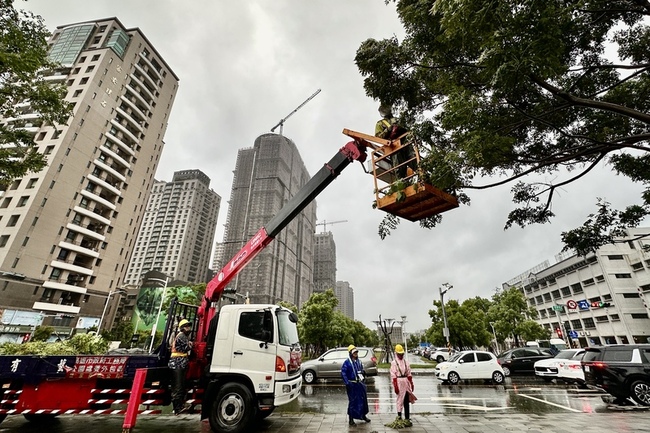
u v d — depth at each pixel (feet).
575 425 23.39
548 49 10.90
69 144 147.33
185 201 400.88
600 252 151.33
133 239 177.58
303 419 26.18
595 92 18.57
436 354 117.19
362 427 23.47
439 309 128.98
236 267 27.58
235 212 346.33
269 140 378.53
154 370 23.12
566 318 175.94
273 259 317.42
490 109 15.67
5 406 22.90
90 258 156.66
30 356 23.52
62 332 135.64
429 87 19.48
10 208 132.98
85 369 23.25
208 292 28.45
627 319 138.31
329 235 530.68
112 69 172.14
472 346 125.08
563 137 18.69
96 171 161.07
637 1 14.14
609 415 26.84
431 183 15.93
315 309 111.04
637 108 17.93
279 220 26.02
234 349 23.44
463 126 15.34
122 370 23.31
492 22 11.47
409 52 18.45
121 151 176.45
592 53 17.92
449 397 38.70
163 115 207.41
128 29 194.08
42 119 31.53
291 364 24.17
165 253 374.84
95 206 160.25
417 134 18.06
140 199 183.83
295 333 27.20
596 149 15.55
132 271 376.07
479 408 31.71
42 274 133.08
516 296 119.75
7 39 25.84
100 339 33.32
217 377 23.16
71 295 146.51
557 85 17.49
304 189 25.43
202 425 24.77
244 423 21.36
